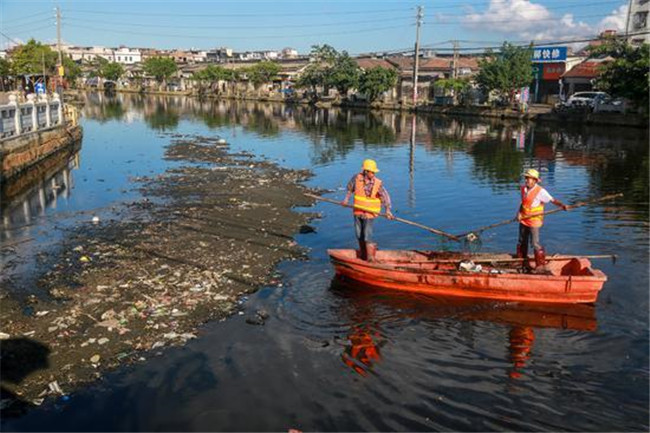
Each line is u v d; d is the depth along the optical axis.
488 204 16.73
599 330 8.07
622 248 11.73
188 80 113.19
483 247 11.98
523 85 52.78
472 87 62.28
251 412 6.07
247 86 99.00
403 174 22.58
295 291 9.63
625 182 20.16
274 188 19.55
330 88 81.00
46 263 11.02
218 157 27.64
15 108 21.72
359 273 9.90
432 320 8.48
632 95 39.12
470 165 24.84
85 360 7.14
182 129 43.00
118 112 61.16
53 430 5.76
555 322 8.37
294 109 68.81
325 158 27.55
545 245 11.98
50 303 8.95
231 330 8.05
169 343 7.62
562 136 36.97
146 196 18.06
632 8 61.75
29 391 6.45
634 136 36.28
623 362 7.16
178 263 11.05
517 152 29.12
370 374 6.85
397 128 44.06
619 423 5.88
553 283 8.82
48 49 66.19
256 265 11.00
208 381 6.68
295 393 6.43
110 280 10.00
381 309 8.90
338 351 7.45
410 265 10.16
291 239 12.98
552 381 6.72
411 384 6.63
